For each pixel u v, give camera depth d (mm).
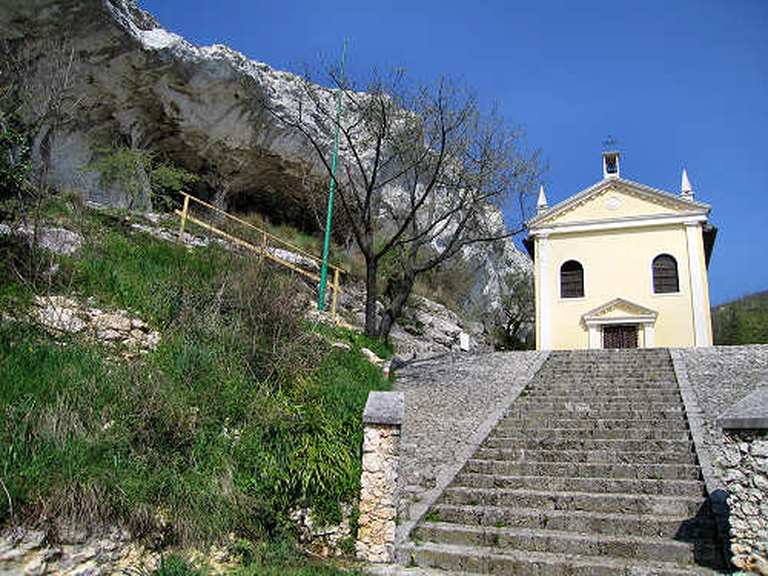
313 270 20453
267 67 21719
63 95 11797
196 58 18406
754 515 5512
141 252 10766
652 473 8172
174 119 19734
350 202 23359
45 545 4727
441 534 6902
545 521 7082
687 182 24891
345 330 14977
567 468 8445
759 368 13594
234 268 10148
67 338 7355
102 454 5648
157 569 5055
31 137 9516
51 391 6047
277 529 6266
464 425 10766
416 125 18406
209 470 6227
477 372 14977
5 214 8562
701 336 22938
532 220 25844
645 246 24516
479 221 22016
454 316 27359
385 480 6461
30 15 14234
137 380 6758
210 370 7633
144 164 17797
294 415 7305
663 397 11773
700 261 23734
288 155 22891
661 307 23703
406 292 18078
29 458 5188
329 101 23422
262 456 6637
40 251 8391
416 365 16250
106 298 8500
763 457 5562
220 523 5781
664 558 6234
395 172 24391
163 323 8523
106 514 5152
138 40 16672
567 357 16141
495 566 6227
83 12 15039
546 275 25219
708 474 7867
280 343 8914
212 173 22672
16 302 7352
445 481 8266
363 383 11039
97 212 12938
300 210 26422
